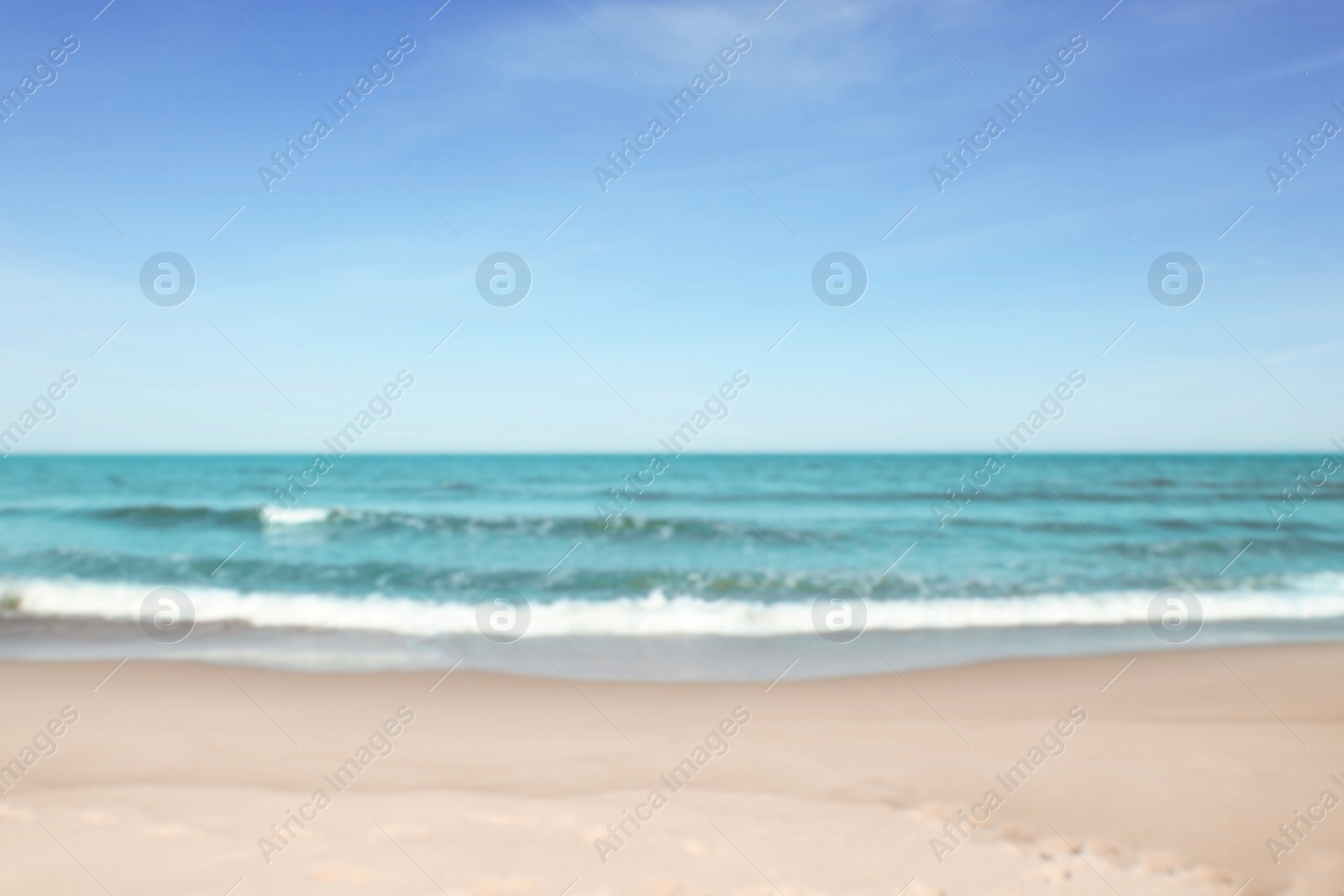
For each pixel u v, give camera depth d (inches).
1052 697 278.8
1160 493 1237.1
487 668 313.7
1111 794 194.5
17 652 333.1
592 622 391.2
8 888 143.3
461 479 1464.1
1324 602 447.5
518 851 161.2
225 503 976.9
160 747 221.9
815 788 197.9
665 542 692.1
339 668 312.3
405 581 501.4
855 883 150.0
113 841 162.4
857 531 766.5
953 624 398.9
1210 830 174.9
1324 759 217.8
